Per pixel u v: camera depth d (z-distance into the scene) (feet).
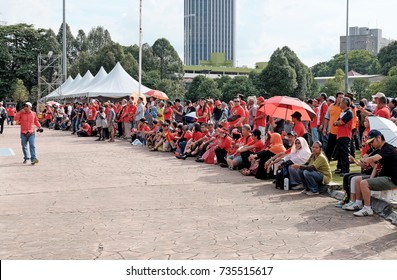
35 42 240.73
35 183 38.40
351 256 19.95
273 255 20.04
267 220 25.98
